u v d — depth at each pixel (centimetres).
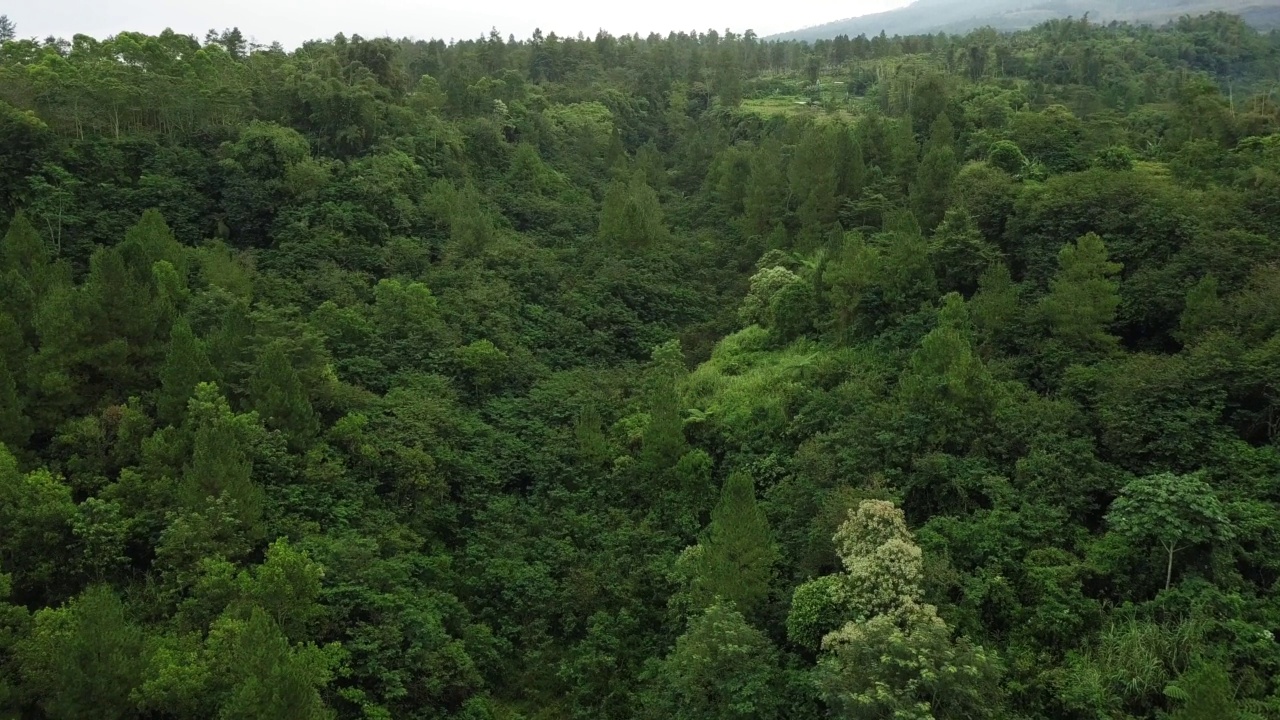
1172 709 2073
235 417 3009
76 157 4984
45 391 2969
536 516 3622
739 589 2666
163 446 2859
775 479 3425
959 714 2000
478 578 3306
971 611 2408
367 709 2523
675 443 3672
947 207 4809
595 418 3962
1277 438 2759
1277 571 2323
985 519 2680
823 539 2748
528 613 3238
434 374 4188
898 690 1989
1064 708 2161
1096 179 4059
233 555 2642
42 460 2886
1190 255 3500
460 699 2881
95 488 2858
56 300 3114
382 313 4491
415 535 3275
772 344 4628
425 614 2834
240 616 2362
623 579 3291
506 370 4503
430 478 3519
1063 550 2564
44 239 4506
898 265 4134
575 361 4894
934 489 2883
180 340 3075
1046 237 4056
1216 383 2827
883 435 3011
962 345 3144
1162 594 2309
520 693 3042
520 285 5353
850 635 2125
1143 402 2856
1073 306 3366
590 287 5444
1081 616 2352
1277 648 2086
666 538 3431
